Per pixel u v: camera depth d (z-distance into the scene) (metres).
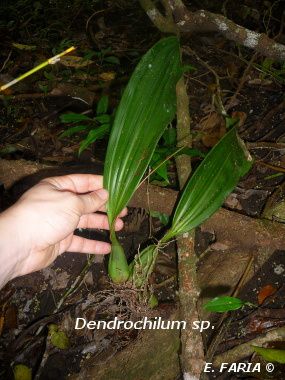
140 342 0.50
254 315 0.50
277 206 0.57
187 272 0.47
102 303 0.49
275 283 0.53
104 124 0.54
